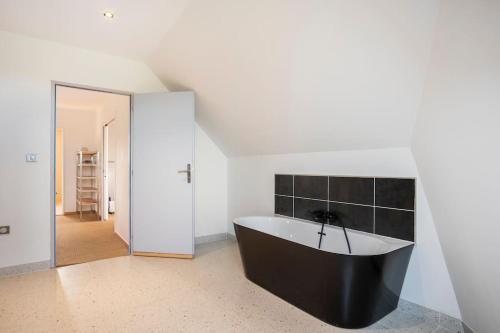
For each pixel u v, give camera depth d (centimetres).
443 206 167
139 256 320
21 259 267
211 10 210
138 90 335
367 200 230
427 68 144
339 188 254
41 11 228
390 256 178
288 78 215
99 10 227
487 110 110
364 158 232
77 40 280
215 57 251
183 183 315
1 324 183
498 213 119
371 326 182
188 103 314
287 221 293
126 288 237
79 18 239
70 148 602
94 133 626
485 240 133
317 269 188
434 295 189
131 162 330
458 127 133
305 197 287
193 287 239
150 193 320
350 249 234
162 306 207
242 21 200
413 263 200
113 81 317
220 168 400
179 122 315
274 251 222
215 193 395
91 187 608
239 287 240
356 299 175
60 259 308
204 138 384
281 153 314
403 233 206
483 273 141
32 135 272
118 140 405
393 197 212
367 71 170
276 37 192
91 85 304
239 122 310
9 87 262
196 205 377
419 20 129
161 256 318
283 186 313
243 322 187
